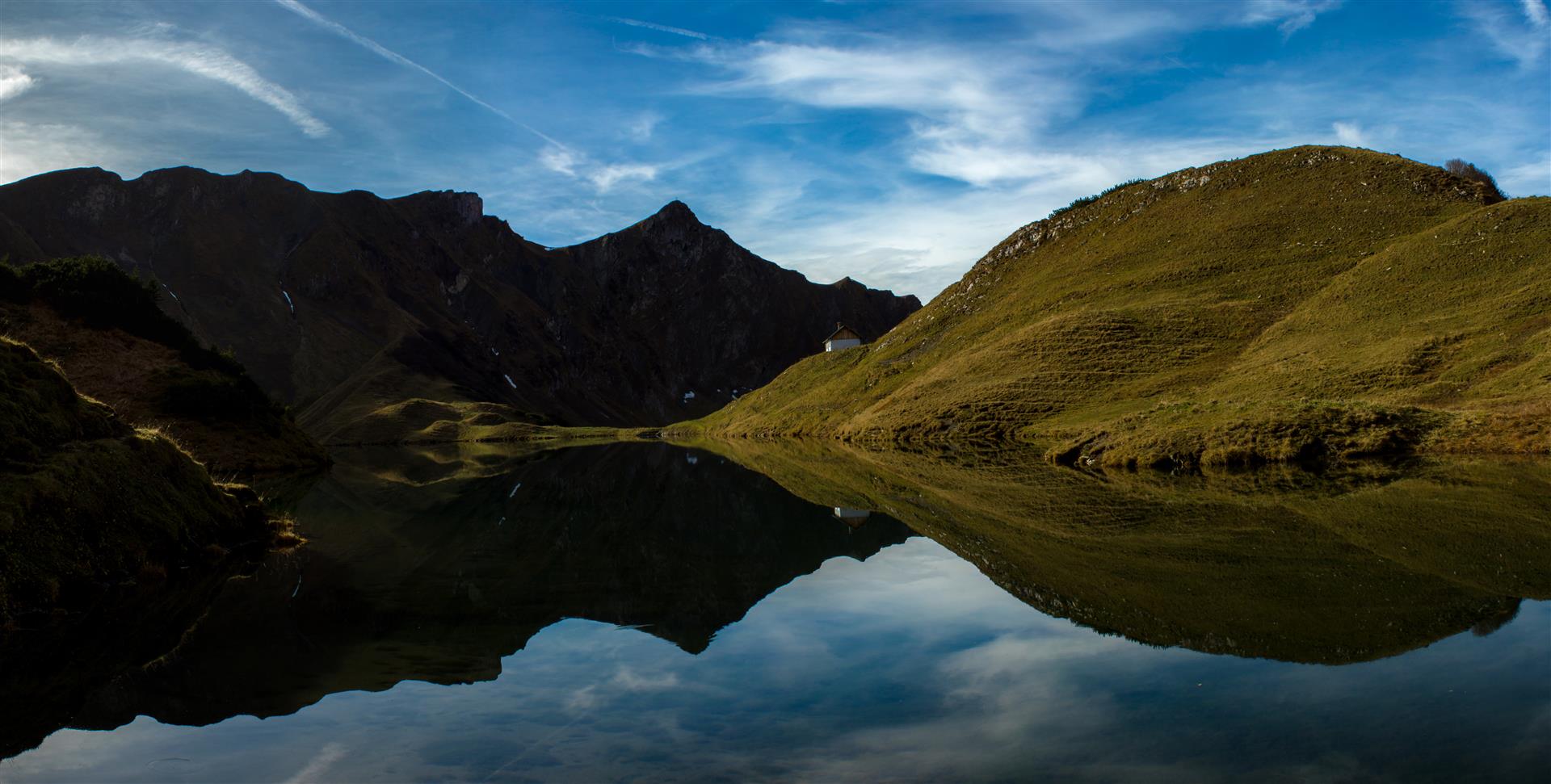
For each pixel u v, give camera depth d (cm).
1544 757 600
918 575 1481
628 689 870
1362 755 619
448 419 17875
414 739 736
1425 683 767
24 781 663
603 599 1373
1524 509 1895
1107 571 1401
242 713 825
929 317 11069
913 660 934
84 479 1623
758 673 909
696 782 622
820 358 12494
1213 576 1310
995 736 696
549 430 17288
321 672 966
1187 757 631
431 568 1736
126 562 1570
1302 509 2058
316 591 1479
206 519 1948
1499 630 921
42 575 1345
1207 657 887
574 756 684
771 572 1602
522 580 1578
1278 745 644
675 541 2120
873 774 624
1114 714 732
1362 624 977
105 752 725
